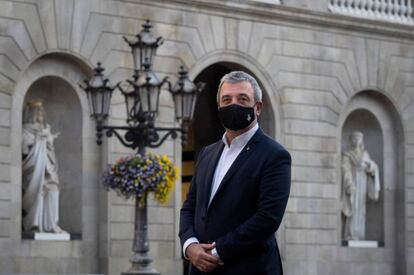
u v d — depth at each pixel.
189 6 33.72
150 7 32.91
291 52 36.12
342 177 37.94
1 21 30.12
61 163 31.86
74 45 31.34
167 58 33.22
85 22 31.55
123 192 25.95
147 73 25.06
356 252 37.59
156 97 25.06
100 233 31.80
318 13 36.53
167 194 26.16
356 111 38.72
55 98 31.80
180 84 25.73
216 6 34.22
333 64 37.22
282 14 35.72
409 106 39.06
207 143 38.97
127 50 32.28
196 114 39.12
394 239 38.75
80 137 31.69
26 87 30.62
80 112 31.73
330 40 37.19
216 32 34.34
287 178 9.82
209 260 9.69
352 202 37.94
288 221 35.72
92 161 31.81
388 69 38.59
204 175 10.10
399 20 38.84
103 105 25.56
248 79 9.96
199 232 9.99
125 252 31.83
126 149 32.03
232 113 9.85
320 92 36.84
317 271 36.31
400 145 38.97
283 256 35.53
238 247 9.62
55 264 30.86
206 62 34.12
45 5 30.83
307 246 36.12
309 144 36.47
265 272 9.73
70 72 31.59
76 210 31.70
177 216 32.97
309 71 36.59
